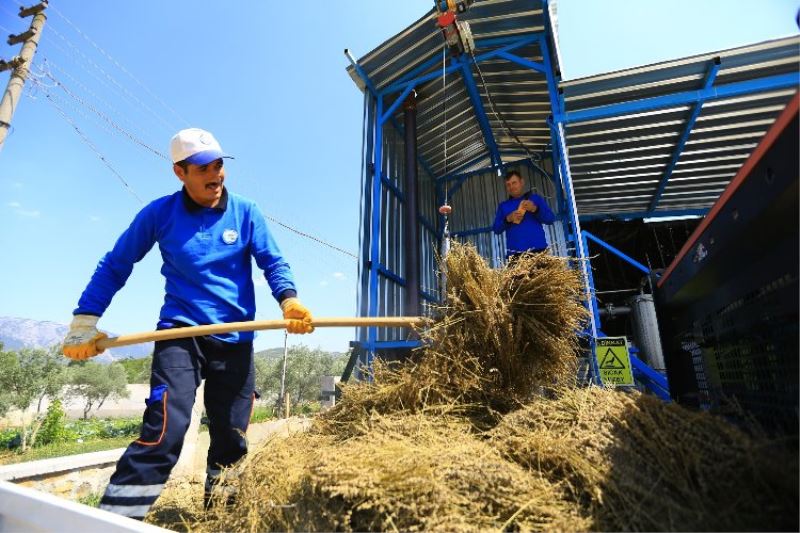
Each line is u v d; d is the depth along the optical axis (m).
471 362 1.60
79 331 1.73
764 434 0.94
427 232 7.50
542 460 1.07
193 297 1.88
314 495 1.02
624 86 4.43
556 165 6.07
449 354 1.62
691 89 4.42
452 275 1.73
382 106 6.32
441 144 7.50
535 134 7.32
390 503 0.91
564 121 4.59
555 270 1.72
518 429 1.21
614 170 6.23
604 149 5.69
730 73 4.27
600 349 3.06
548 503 0.94
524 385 1.62
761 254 1.05
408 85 6.01
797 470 0.73
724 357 1.38
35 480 2.71
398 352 5.21
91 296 1.81
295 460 1.22
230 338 1.91
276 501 1.10
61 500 0.96
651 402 1.10
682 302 1.76
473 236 7.87
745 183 0.97
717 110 4.89
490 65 5.88
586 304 3.04
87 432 18.77
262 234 2.19
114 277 1.89
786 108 0.75
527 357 1.66
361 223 5.50
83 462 3.03
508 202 3.92
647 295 6.72
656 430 0.99
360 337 5.01
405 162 6.20
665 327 1.99
